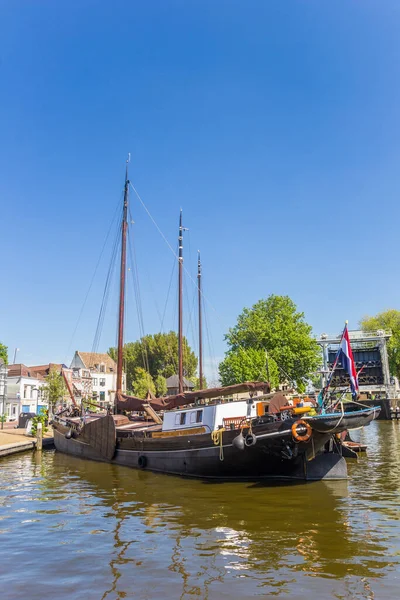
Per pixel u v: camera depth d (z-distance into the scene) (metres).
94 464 25.19
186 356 100.12
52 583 8.40
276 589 7.97
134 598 7.72
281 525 11.93
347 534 11.03
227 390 23.50
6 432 40.94
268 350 63.72
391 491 16.33
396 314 91.38
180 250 42.00
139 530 11.72
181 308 40.16
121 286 33.66
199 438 19.97
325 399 20.56
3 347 65.56
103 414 32.78
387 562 9.12
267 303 69.38
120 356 32.41
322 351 79.19
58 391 57.72
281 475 19.06
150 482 19.19
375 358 81.00
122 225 34.88
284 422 17.75
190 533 11.33
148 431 23.12
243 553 9.78
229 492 16.61
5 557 9.82
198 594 7.83
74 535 11.39
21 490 17.66
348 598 7.58
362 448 28.88
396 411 69.75
